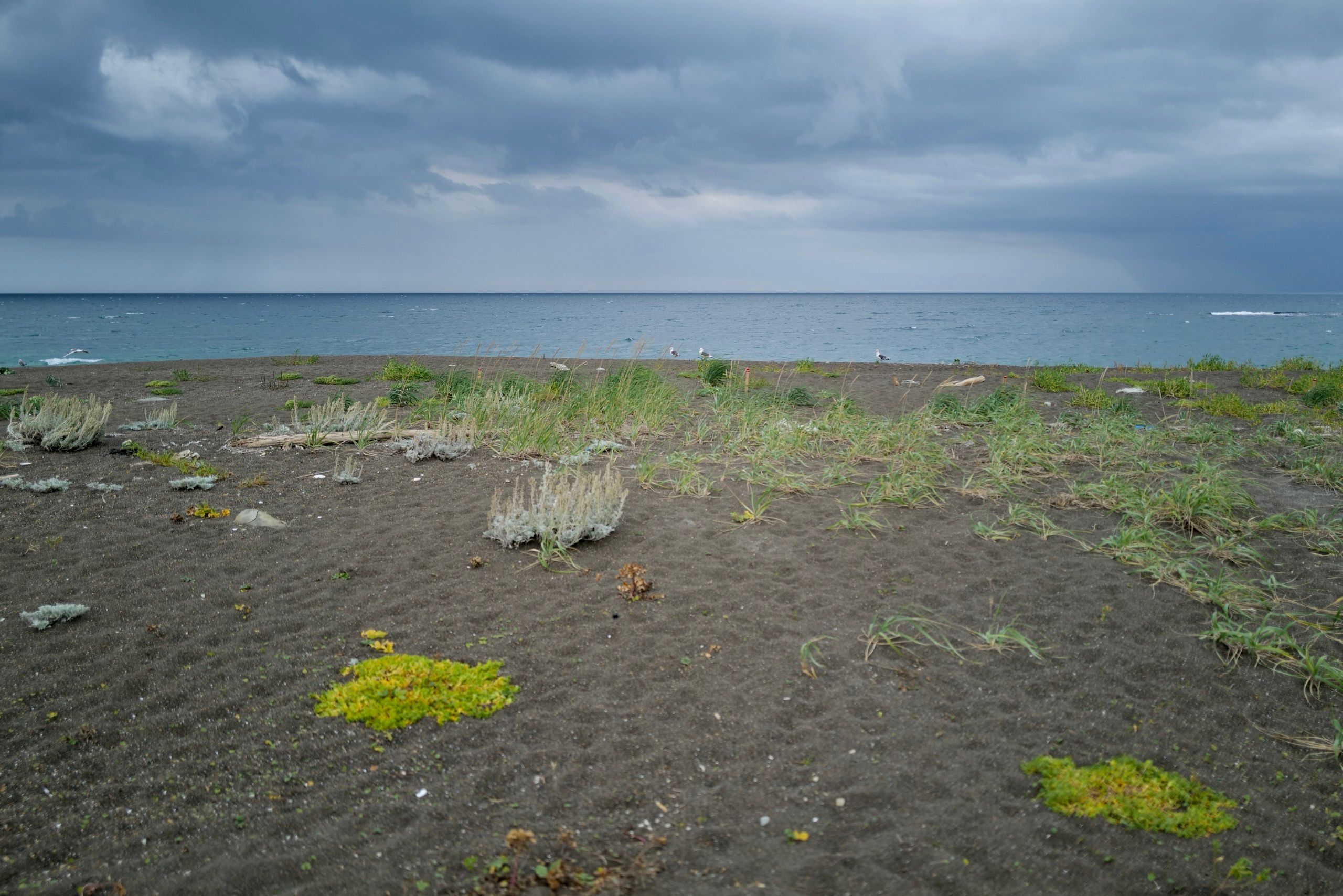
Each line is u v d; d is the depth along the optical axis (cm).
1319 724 438
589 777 380
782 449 988
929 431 1131
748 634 523
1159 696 458
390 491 826
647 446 1052
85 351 3009
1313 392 1476
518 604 569
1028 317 7869
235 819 357
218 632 527
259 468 908
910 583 607
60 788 380
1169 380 1753
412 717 428
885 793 365
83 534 687
